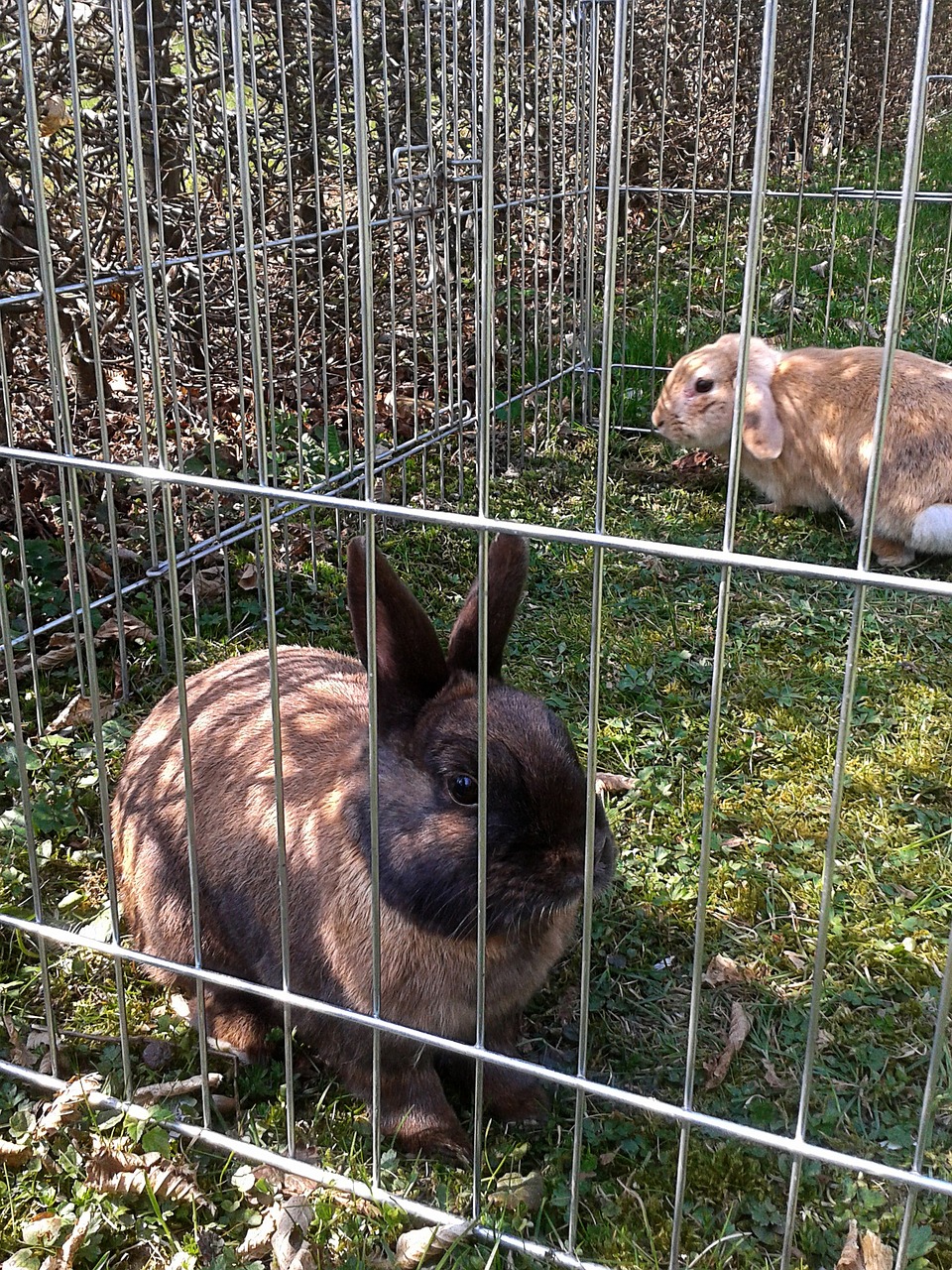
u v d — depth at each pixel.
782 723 0.70
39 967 0.51
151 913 0.50
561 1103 0.46
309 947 0.44
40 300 0.71
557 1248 0.39
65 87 0.81
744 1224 0.41
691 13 1.59
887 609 0.84
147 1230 0.40
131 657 0.75
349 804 0.42
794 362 0.98
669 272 1.48
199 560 0.80
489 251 0.31
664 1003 0.51
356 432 1.03
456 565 0.90
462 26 1.10
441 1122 0.43
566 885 0.38
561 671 0.76
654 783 0.63
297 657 0.56
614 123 0.27
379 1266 0.38
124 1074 0.44
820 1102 0.45
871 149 2.11
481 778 0.34
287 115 0.81
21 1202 0.41
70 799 0.62
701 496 1.05
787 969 0.52
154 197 0.89
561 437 1.15
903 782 0.64
